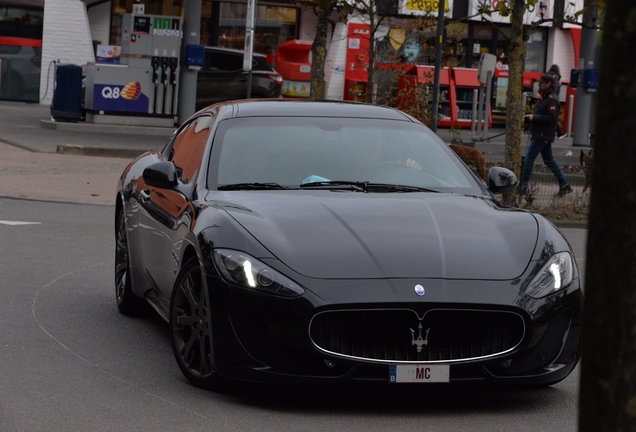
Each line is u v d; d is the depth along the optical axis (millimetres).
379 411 6047
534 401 6395
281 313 5746
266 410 5969
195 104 32094
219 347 5984
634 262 2395
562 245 6406
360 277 5816
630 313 2406
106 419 5672
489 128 44000
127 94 31359
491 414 6055
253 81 34094
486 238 6324
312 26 43750
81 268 11125
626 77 2367
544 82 19625
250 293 5836
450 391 6598
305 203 6703
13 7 40156
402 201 6891
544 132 19719
